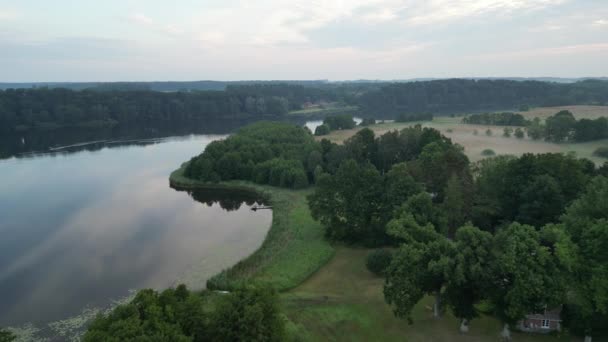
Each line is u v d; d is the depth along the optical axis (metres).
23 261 66.62
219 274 59.44
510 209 69.69
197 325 34.62
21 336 47.28
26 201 99.25
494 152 128.25
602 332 41.75
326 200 72.00
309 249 68.12
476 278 39.75
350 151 114.81
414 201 61.12
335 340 43.19
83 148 173.62
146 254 69.25
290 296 53.25
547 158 69.12
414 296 42.12
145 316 32.38
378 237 69.25
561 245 39.28
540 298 38.00
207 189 113.00
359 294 53.66
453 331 43.69
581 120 140.38
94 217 88.38
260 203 101.62
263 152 123.81
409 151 115.12
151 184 117.50
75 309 52.88
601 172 80.25
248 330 33.62
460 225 67.69
